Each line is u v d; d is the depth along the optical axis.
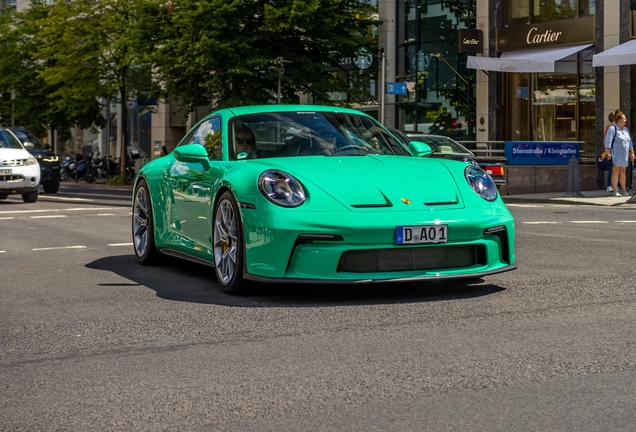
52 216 14.05
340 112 7.24
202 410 3.37
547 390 3.50
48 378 3.93
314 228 5.47
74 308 5.68
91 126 41.34
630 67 22.56
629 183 21.06
